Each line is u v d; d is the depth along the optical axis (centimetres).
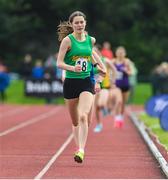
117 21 8956
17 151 2420
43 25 9100
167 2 9188
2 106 5694
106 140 2845
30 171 1923
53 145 2631
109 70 3167
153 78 5762
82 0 8712
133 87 5781
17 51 9325
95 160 2181
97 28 8912
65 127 3538
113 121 3950
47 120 4072
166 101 4012
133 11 8900
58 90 5975
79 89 1986
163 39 9169
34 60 9231
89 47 1998
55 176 1827
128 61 3425
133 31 9031
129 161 2159
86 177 1809
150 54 8975
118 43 9000
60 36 2059
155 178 1802
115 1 8825
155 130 3161
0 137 2950
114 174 1869
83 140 1942
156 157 2156
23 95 6644
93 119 4094
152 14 9162
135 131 3300
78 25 1975
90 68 2002
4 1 8906
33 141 2781
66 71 2000
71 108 2036
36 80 6000
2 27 9025
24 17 9000
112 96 3453
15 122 3897
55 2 8756
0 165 2053
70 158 2225
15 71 9300
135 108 5416
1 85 6184
